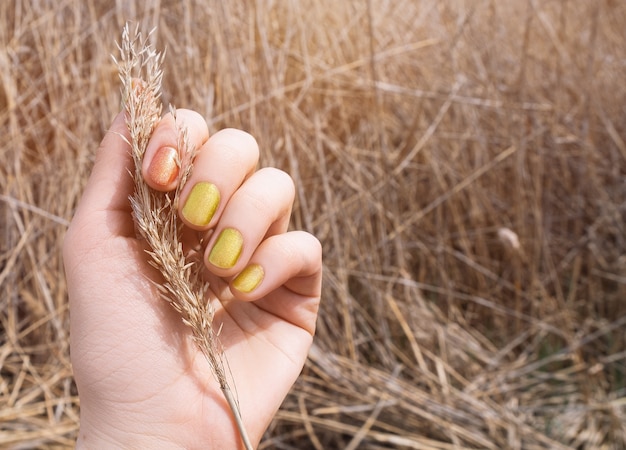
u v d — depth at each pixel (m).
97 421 0.24
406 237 0.81
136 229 0.25
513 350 0.83
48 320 0.67
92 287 0.24
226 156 0.23
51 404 0.62
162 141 0.22
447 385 0.70
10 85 0.66
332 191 0.76
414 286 0.75
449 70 0.86
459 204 0.85
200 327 0.23
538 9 0.90
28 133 0.69
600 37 0.96
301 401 0.64
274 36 0.73
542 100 0.89
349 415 0.67
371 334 0.73
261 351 0.27
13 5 0.70
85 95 0.68
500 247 0.86
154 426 0.24
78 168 0.65
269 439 0.64
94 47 0.67
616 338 0.82
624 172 0.95
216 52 0.68
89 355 0.24
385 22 0.84
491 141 0.86
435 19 0.87
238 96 0.68
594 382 0.77
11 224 0.68
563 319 0.80
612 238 0.94
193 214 0.22
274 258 0.24
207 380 0.25
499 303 0.84
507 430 0.67
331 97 0.79
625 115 0.96
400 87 0.82
